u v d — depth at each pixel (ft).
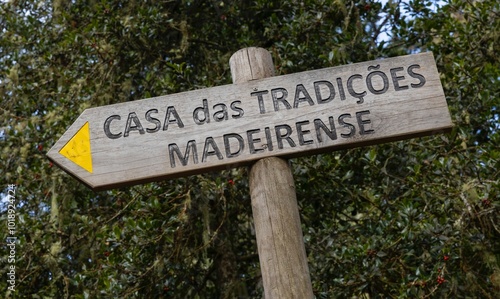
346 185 15.81
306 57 17.08
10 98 18.98
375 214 15.72
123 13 18.49
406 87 7.67
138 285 14.74
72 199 16.51
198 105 7.68
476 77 16.25
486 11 18.15
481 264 14.40
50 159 7.48
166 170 7.40
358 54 17.39
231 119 7.59
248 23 19.49
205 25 19.85
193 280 16.63
